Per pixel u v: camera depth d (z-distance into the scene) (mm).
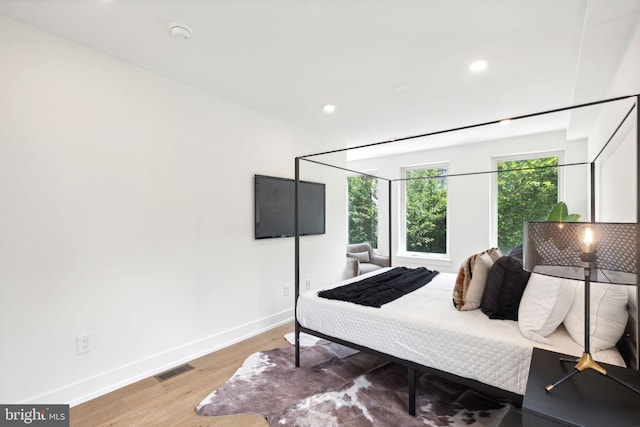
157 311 2471
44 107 1909
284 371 2463
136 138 2344
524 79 2490
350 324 2207
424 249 5223
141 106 2369
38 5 1647
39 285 1896
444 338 1783
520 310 1758
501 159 4488
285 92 2789
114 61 2217
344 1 1592
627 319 1523
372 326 2092
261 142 3324
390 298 2369
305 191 3854
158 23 1805
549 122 3580
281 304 3545
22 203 1834
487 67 2297
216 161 2896
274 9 1662
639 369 1294
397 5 1619
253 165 3240
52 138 1941
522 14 1680
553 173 4152
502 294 1949
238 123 3086
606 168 2471
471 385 1689
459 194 4703
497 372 1602
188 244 2680
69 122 2014
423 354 1855
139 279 2361
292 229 3668
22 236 1836
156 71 2414
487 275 2102
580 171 3852
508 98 2891
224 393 2156
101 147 2158
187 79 2545
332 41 1975
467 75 2430
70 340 2018
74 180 2035
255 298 3256
